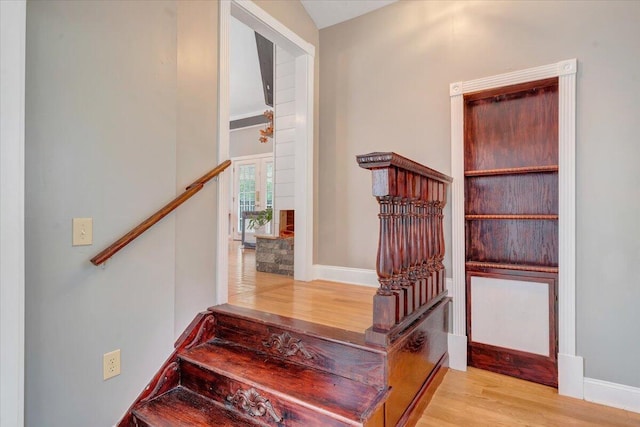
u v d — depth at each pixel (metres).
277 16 2.93
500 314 2.39
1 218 1.20
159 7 1.85
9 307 1.21
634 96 1.97
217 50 2.29
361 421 1.32
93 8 1.56
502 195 2.54
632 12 1.99
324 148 3.45
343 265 3.32
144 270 1.78
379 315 1.63
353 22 3.24
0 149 1.20
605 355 2.03
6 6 1.21
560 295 2.15
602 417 1.86
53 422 1.43
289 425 1.51
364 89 3.15
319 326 1.93
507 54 2.40
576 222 2.11
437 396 2.08
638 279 1.95
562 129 2.15
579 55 2.13
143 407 1.73
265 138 6.47
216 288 2.29
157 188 1.83
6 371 1.20
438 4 2.73
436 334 2.25
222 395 1.76
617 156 2.01
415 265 1.95
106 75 1.61
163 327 1.87
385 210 1.65
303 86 3.36
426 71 2.78
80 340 1.52
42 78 1.39
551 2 2.24
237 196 8.74
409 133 2.87
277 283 3.29
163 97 1.87
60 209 1.45
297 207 3.44
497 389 2.17
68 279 1.48
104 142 1.60
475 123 2.63
